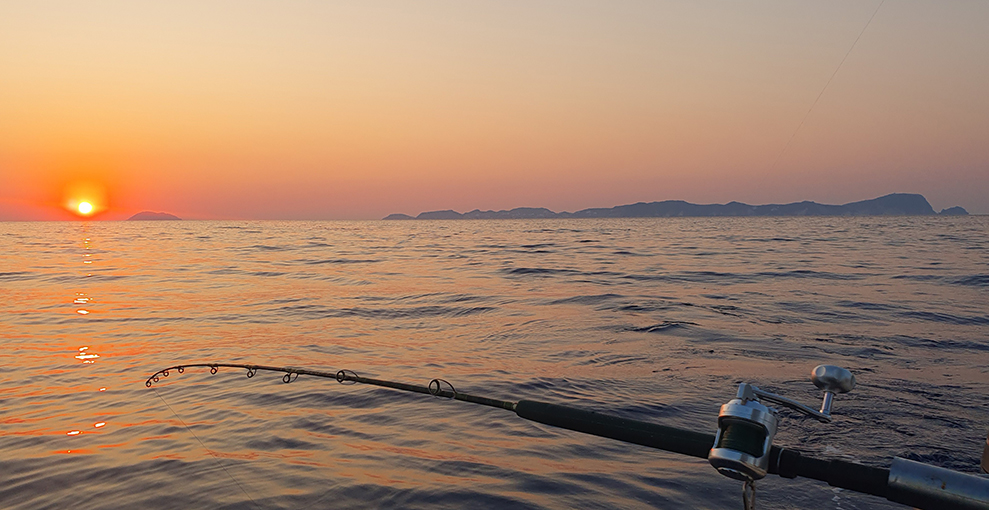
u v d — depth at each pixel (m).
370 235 70.94
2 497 4.48
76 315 13.66
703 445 1.79
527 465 4.96
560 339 10.30
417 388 3.03
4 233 84.69
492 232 80.94
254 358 9.15
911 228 81.25
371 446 5.39
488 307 14.16
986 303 13.74
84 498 4.43
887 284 17.59
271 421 6.09
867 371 7.85
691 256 30.69
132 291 18.09
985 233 60.38
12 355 9.48
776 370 8.02
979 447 5.29
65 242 54.00
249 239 59.84
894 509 4.20
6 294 17.48
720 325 11.30
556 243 47.12
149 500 4.36
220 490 4.50
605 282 19.17
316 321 12.60
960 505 1.43
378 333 11.18
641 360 8.66
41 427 6.03
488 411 6.37
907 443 5.38
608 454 5.23
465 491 4.47
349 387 7.28
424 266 26.36
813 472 1.61
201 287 19.09
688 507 4.25
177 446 5.43
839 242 44.16
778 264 25.02
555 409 2.12
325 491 4.47
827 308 13.27
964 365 8.14
